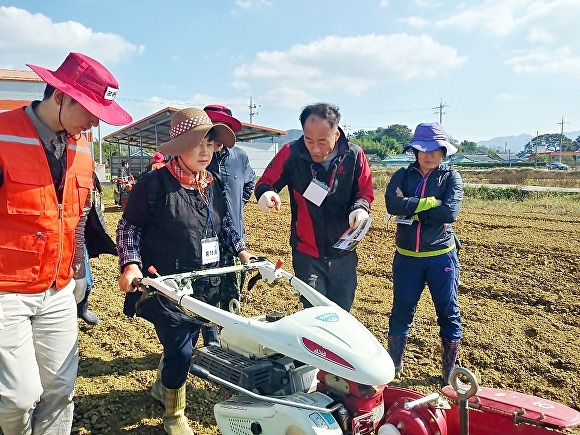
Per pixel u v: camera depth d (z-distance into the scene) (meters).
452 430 2.92
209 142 3.33
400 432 2.72
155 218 3.33
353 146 3.85
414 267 4.26
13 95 25.53
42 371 2.96
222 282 4.33
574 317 5.88
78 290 3.37
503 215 15.64
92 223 3.47
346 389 2.72
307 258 3.93
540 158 109.25
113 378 4.43
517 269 8.12
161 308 3.28
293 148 3.88
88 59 2.73
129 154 33.84
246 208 17.70
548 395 4.19
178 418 3.50
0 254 2.65
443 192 4.24
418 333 5.41
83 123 2.77
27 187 2.65
